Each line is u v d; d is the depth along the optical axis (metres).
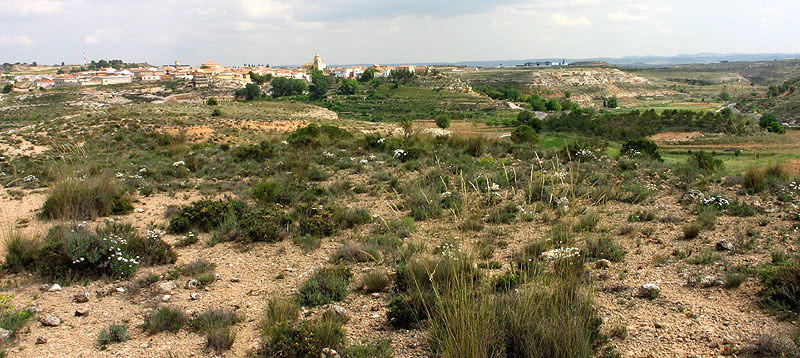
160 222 11.09
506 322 4.92
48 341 5.38
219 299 6.71
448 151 18.88
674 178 13.16
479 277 6.14
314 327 5.30
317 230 9.70
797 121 93.88
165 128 37.78
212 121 44.53
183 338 5.52
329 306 6.27
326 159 18.86
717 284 6.03
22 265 7.97
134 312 6.27
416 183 13.05
